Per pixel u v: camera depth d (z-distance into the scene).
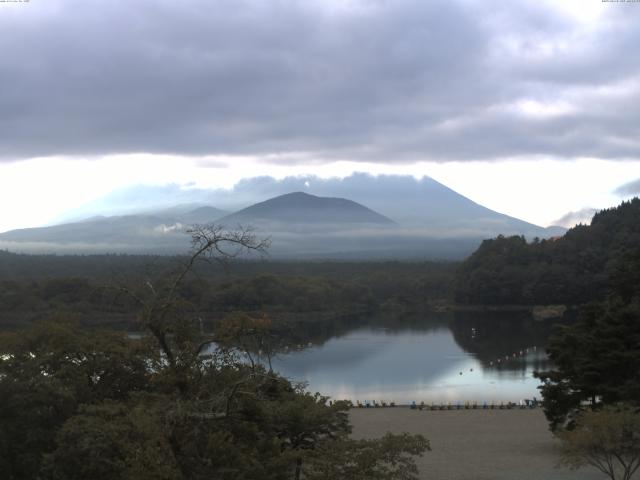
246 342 26.92
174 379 24.33
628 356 45.31
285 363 104.12
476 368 100.00
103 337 42.97
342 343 128.25
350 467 26.77
